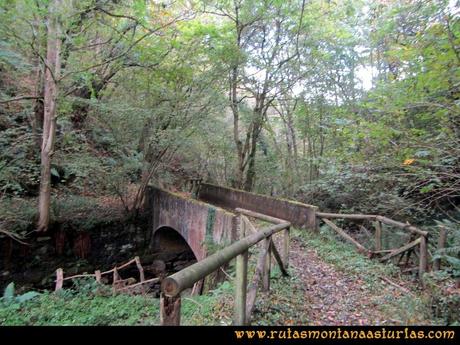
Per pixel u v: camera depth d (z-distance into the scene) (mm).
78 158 8359
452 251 4680
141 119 8398
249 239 2934
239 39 9781
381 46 8906
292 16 9258
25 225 7555
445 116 4414
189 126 8930
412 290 4348
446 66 3834
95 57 7938
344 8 8938
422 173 4699
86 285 5980
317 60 9961
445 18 3801
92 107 8453
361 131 5441
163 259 9977
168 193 9078
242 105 10898
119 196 9609
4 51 6574
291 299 3701
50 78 7406
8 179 7609
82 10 6301
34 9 5566
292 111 11438
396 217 7168
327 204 9398
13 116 8914
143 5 6512
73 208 8906
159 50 7906
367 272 4855
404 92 4891
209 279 5723
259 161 12266
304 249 6004
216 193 11305
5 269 7293
